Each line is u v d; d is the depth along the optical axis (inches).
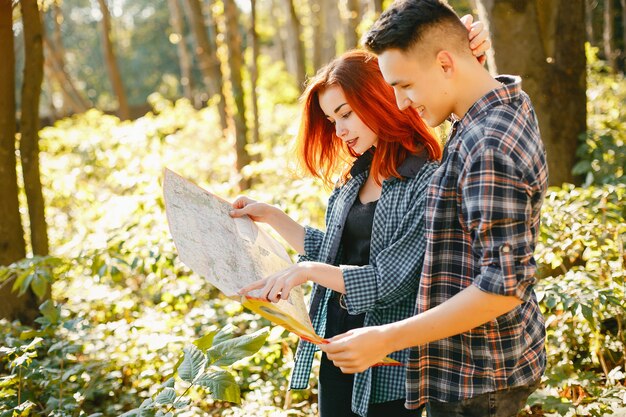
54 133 379.9
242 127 282.5
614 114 291.3
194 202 78.1
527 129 61.7
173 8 559.8
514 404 68.3
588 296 105.9
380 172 78.1
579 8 174.6
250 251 78.8
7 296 153.5
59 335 137.4
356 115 78.6
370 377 77.9
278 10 729.6
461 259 65.1
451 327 59.6
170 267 145.3
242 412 113.4
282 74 589.9
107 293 147.7
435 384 67.7
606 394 105.1
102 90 1280.8
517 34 167.3
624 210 148.0
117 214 172.2
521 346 66.7
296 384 85.6
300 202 165.0
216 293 174.4
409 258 73.6
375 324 78.6
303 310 76.1
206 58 351.3
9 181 157.9
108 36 489.4
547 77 171.2
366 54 79.5
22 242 160.6
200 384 80.0
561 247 123.3
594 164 177.2
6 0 152.9
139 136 313.7
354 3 362.6
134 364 136.9
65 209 257.0
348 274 73.1
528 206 59.6
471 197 59.9
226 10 285.3
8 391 105.3
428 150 77.5
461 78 62.8
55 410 107.1
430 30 61.1
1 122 155.9
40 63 161.8
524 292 58.8
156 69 1295.5
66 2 1277.1
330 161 89.6
